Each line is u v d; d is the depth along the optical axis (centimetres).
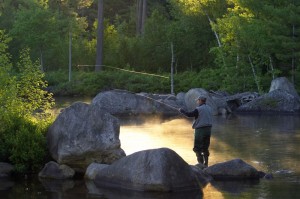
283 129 2278
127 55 5038
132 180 1256
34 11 4938
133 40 5097
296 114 3066
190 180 1259
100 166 1371
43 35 4884
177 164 1262
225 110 3127
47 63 5197
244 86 3794
